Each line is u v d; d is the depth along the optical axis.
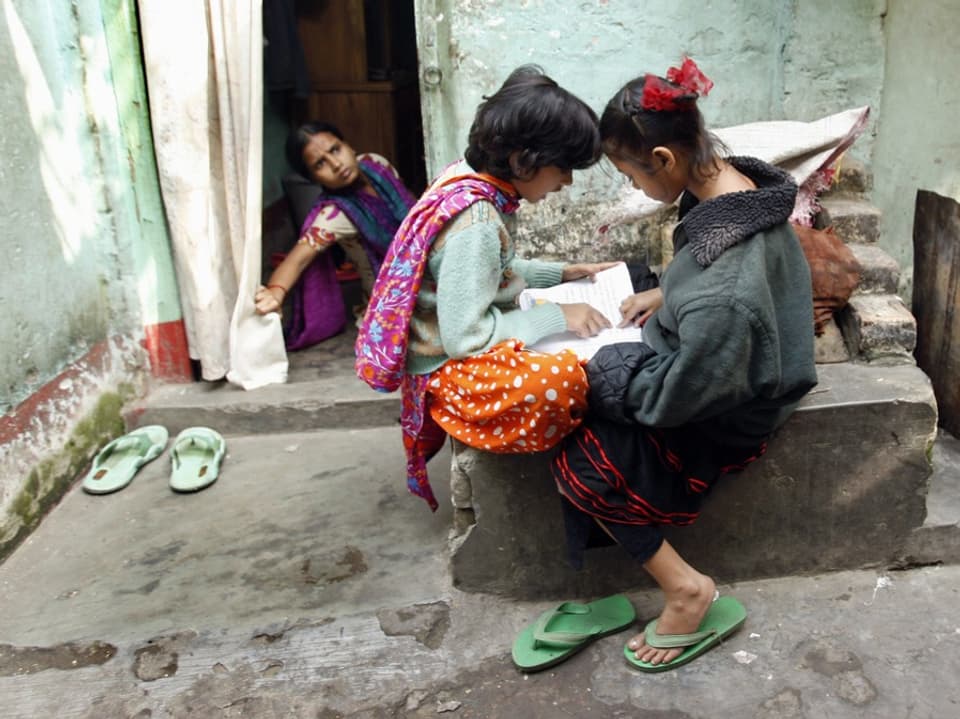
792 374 1.69
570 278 2.25
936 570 2.20
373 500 2.61
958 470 2.40
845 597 2.13
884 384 2.08
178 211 2.90
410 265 1.83
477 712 1.87
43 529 2.58
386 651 2.04
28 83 2.53
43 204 2.61
